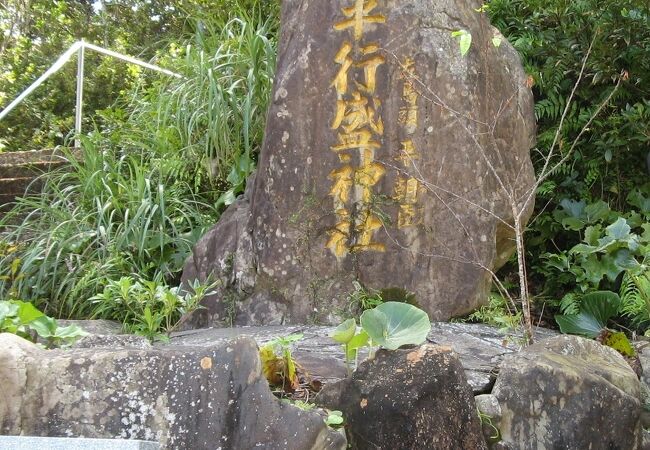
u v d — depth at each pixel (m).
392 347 2.74
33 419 2.34
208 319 4.56
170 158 5.89
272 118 4.56
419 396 2.61
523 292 3.47
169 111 6.20
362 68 4.46
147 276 5.20
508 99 4.60
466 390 2.70
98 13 13.88
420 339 2.80
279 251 4.48
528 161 4.70
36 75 12.60
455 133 4.41
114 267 5.10
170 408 2.36
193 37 7.30
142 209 5.32
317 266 4.44
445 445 2.61
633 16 5.81
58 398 2.35
